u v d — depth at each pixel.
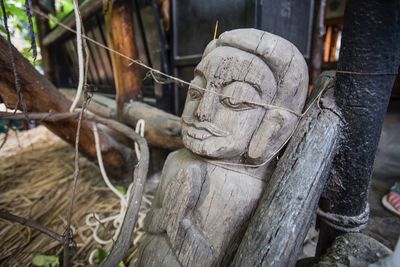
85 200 1.06
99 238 0.83
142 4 1.16
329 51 2.43
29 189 1.12
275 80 0.44
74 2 0.40
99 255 0.70
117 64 1.10
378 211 1.00
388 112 2.13
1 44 0.68
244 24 0.84
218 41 0.48
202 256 0.41
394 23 0.39
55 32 1.96
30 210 0.97
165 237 0.47
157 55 1.20
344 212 0.49
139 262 0.50
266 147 0.43
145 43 1.25
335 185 0.48
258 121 0.44
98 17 1.47
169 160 0.53
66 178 1.24
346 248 0.46
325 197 0.50
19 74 0.73
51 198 1.06
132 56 1.10
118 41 1.06
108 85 1.76
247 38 0.44
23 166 1.38
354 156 0.46
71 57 2.20
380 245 0.46
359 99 0.43
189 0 1.04
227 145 0.43
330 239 0.52
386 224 0.91
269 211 0.39
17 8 1.00
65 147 1.70
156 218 0.47
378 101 0.43
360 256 0.44
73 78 2.39
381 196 1.10
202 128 0.45
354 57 0.42
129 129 0.73
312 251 0.79
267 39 0.43
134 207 0.47
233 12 0.87
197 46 1.05
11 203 1.01
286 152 0.44
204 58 0.47
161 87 1.21
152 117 1.04
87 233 0.86
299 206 0.39
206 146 0.44
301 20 1.05
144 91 1.45
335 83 0.46
